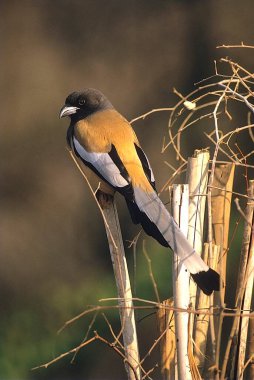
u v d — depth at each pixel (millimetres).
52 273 15992
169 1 17250
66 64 17453
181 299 4953
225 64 16641
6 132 17047
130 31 17375
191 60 16938
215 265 5207
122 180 6371
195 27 16984
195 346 5105
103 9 17562
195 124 15039
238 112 14805
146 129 16703
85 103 7371
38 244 16359
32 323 13109
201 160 5258
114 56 17375
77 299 13695
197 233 5215
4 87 17250
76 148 6895
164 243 5105
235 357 5066
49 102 17250
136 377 4973
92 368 12422
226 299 10711
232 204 10875
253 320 5242
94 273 15828
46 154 16938
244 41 16594
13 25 17594
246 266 5066
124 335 5180
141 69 17188
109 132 6840
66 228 16422
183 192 5098
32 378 12375
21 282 15805
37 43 17547
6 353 12430
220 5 16859
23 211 16641
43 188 16766
